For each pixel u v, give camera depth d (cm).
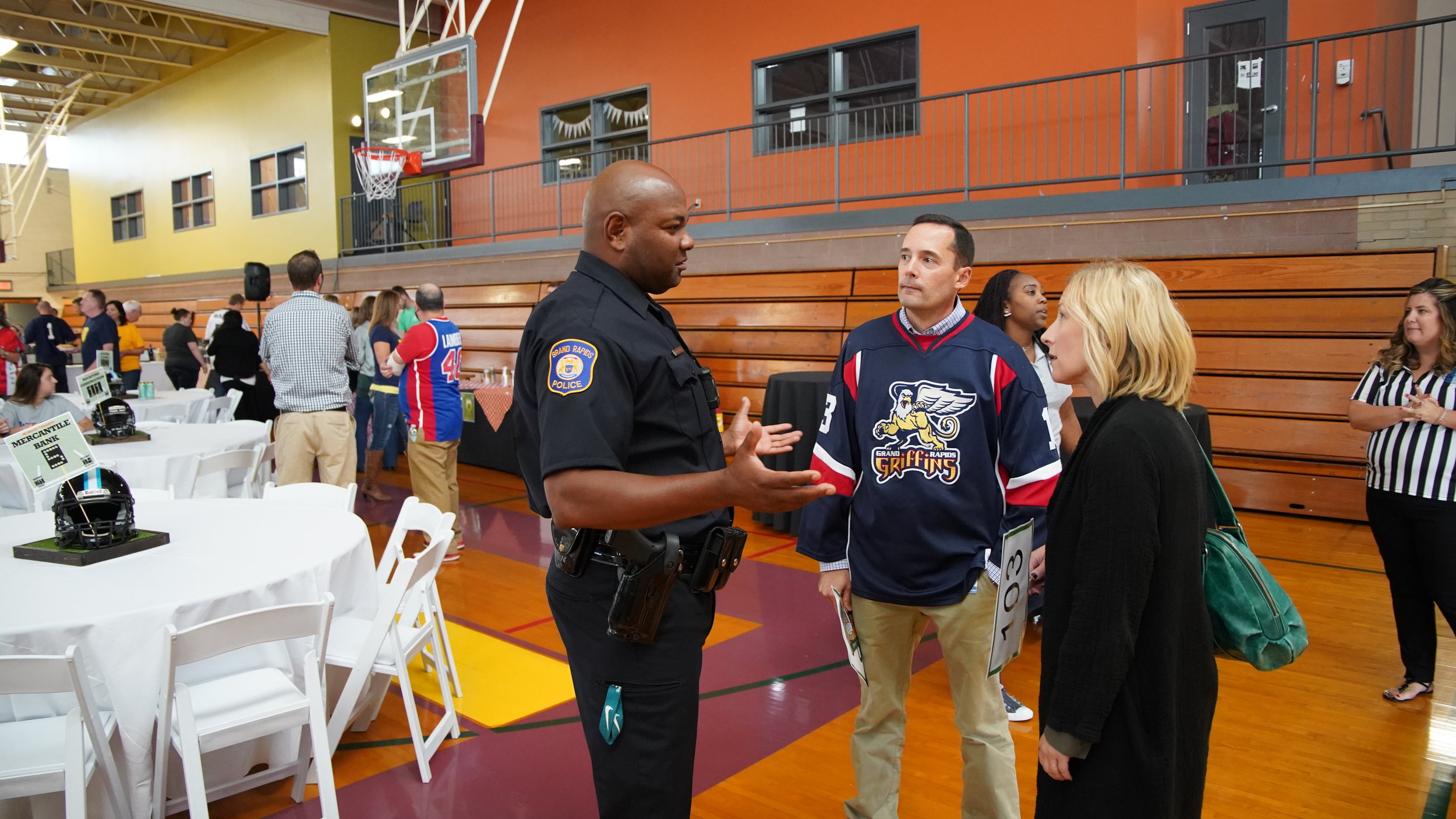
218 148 1573
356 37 1354
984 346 220
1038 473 217
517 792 278
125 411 518
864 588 226
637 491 141
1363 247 602
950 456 217
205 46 1480
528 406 171
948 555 218
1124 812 149
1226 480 643
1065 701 150
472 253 1112
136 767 231
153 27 1416
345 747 310
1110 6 757
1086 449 157
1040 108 797
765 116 990
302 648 274
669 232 168
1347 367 604
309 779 286
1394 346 334
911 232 222
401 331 800
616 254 168
